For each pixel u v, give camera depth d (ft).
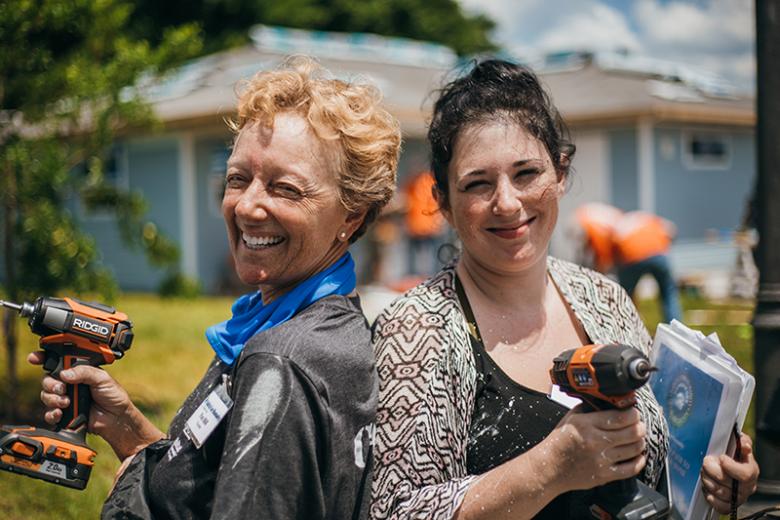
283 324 6.00
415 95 46.29
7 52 17.80
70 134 20.12
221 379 6.31
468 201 6.70
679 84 54.90
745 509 10.74
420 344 6.36
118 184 53.01
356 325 6.26
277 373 5.67
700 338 7.18
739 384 6.63
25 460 6.26
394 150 6.60
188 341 28.58
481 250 6.73
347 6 104.12
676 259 47.21
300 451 5.59
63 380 6.53
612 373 5.23
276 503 5.50
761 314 11.42
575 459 5.42
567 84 53.88
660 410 7.09
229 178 6.33
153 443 6.43
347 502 5.91
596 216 29.50
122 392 6.74
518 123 6.63
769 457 11.06
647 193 48.19
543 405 6.47
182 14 89.81
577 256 31.45
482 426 6.41
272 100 6.18
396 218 43.98
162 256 22.79
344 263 6.56
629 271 28.89
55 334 6.54
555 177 6.82
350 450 5.89
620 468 5.44
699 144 51.31
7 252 18.99
